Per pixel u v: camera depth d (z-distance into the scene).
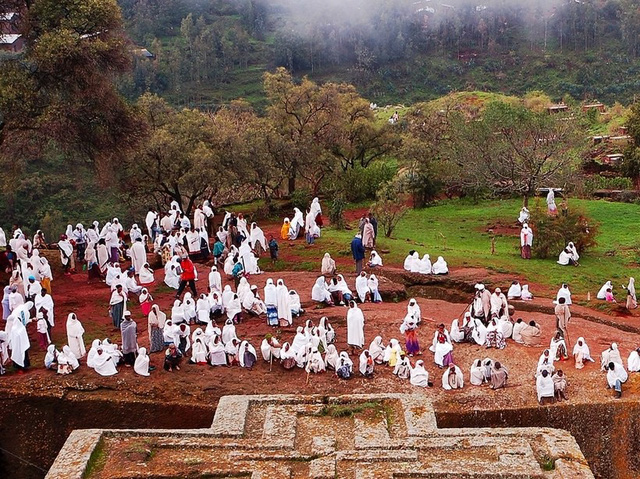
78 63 33.19
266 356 23.56
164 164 44.22
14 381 21.83
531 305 29.41
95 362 22.33
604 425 20.78
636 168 55.72
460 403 21.09
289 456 16.03
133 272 30.22
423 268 32.62
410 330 24.25
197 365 23.30
